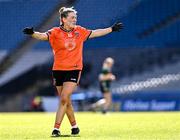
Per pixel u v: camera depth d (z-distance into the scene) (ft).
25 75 337.11
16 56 346.54
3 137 89.81
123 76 327.88
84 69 333.21
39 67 337.72
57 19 362.53
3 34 364.38
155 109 276.21
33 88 332.39
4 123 148.25
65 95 89.45
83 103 289.74
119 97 283.79
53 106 295.89
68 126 123.75
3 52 351.46
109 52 337.11
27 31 88.07
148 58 330.34
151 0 353.92
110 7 361.92
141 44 341.82
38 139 82.58
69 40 89.81
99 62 334.85
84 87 326.24
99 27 360.28
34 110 302.45
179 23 342.85
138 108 278.67
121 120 158.92
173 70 321.93
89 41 344.08
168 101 274.98
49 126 129.49
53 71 91.20
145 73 325.62
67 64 89.66
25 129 115.96
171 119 156.15
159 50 330.75
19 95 329.72
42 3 368.48
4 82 337.11
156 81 321.32
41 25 363.76
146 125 125.90
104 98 239.71
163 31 342.85
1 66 345.10
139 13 353.31
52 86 329.52
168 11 348.79
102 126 125.29
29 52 345.92
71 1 365.61
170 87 317.83
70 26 89.66
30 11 368.48
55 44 90.07
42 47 346.95
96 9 362.74
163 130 105.29
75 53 90.48
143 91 317.83
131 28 348.59
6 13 371.15
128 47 341.00
